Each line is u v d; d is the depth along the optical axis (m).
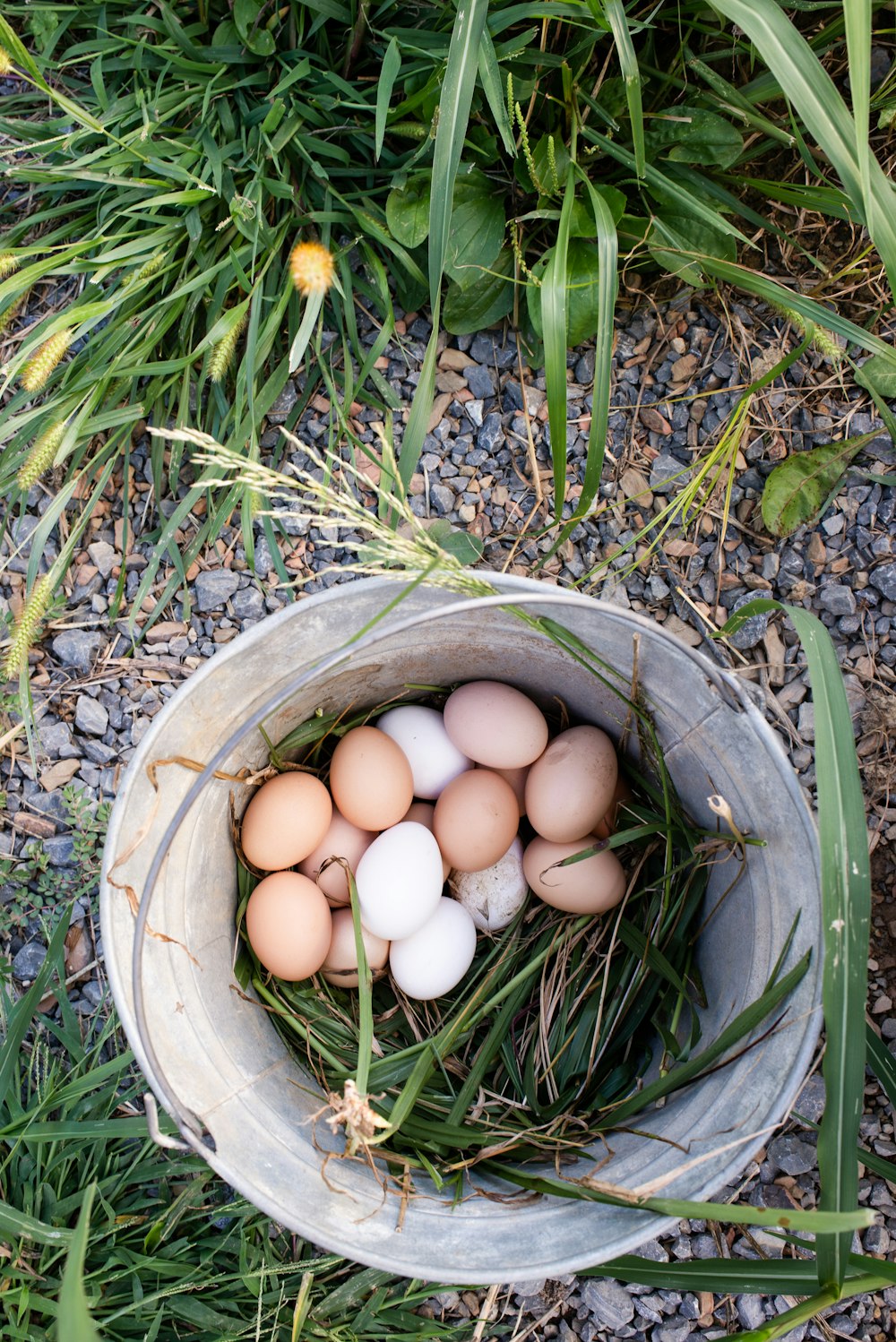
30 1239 0.71
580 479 0.77
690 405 0.76
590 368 0.77
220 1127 0.61
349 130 0.73
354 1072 0.70
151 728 0.57
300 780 0.69
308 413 0.77
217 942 0.68
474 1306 0.75
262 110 0.73
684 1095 0.64
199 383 0.74
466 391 0.77
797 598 0.76
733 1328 0.75
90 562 0.77
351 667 0.67
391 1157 0.65
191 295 0.74
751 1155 0.57
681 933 0.71
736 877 0.67
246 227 0.71
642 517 0.76
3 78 0.78
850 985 0.55
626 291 0.76
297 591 0.76
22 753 0.77
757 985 0.63
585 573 0.76
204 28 0.75
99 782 0.76
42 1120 0.73
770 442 0.76
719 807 0.62
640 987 0.72
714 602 0.76
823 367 0.76
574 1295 0.76
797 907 0.61
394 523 0.73
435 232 0.63
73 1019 0.74
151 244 0.71
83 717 0.76
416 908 0.68
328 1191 0.62
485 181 0.73
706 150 0.71
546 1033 0.73
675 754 0.69
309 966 0.68
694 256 0.68
